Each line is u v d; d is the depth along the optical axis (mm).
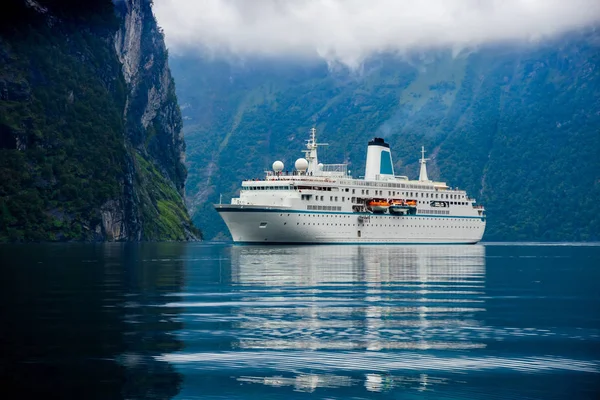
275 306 71125
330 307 70875
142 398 41000
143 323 60375
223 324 60344
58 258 154125
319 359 49062
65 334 55438
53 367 46344
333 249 191625
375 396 41812
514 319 64438
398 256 160875
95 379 44062
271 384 43625
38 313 64750
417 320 63531
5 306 69000
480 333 57844
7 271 112062
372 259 147250
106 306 69688
